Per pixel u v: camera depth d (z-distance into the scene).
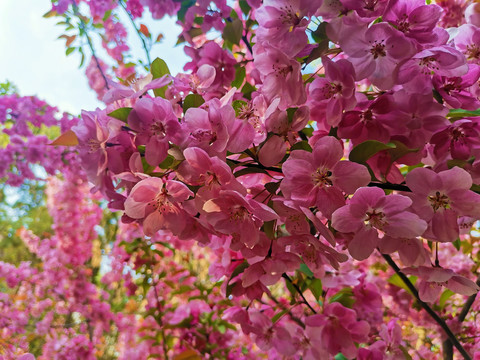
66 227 0.89
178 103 0.24
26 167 0.70
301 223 0.21
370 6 0.20
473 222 0.26
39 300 0.94
